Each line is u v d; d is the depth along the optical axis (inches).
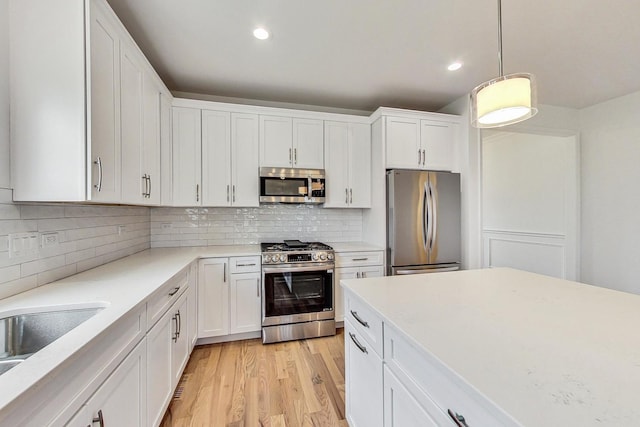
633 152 122.4
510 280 62.4
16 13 52.2
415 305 46.2
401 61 95.8
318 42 84.5
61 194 52.3
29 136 52.0
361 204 129.2
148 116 83.5
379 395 45.7
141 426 51.6
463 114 126.3
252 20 74.4
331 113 125.7
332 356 96.1
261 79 108.1
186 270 84.2
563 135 141.7
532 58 93.8
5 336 44.3
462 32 80.0
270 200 114.1
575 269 140.5
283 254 106.4
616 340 33.6
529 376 26.3
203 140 110.2
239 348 101.6
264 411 69.5
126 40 67.3
